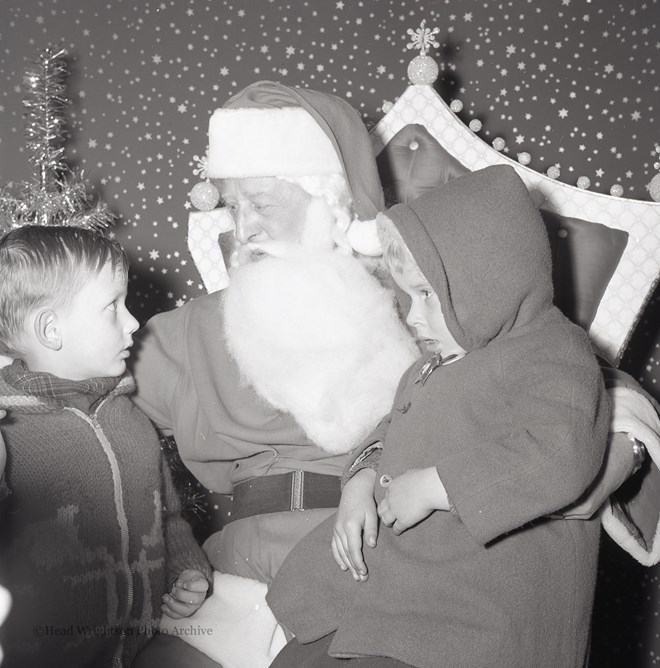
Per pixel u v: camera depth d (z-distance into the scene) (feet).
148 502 5.00
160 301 8.54
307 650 4.35
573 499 3.85
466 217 4.22
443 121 7.10
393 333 5.39
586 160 8.23
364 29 8.31
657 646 8.26
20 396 4.62
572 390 3.99
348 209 5.67
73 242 4.77
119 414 5.03
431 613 4.00
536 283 4.26
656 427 4.79
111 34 8.45
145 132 8.46
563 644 4.12
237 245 5.97
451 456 4.01
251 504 5.39
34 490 4.50
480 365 4.25
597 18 8.20
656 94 8.14
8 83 8.43
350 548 4.29
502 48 8.26
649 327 8.24
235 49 8.39
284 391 5.25
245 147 5.54
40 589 4.44
